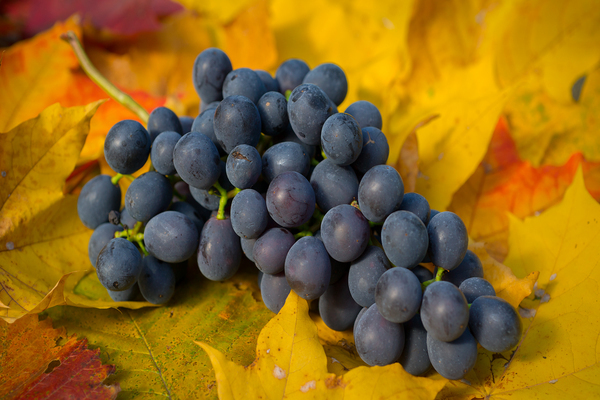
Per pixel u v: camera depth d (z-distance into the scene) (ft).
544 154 1.62
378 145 1.24
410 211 1.22
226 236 1.29
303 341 1.20
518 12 1.65
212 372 1.24
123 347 1.29
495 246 1.47
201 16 1.91
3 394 1.20
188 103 1.70
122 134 1.28
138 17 1.77
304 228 1.27
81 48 1.52
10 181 1.36
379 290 1.16
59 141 1.37
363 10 1.82
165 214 1.29
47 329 1.29
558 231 1.36
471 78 1.65
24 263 1.36
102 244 1.34
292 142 1.27
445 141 1.53
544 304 1.30
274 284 1.27
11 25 1.85
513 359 1.25
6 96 1.62
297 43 1.83
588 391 1.20
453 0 1.64
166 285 1.32
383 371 1.18
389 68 1.73
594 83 1.65
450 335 1.13
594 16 1.65
